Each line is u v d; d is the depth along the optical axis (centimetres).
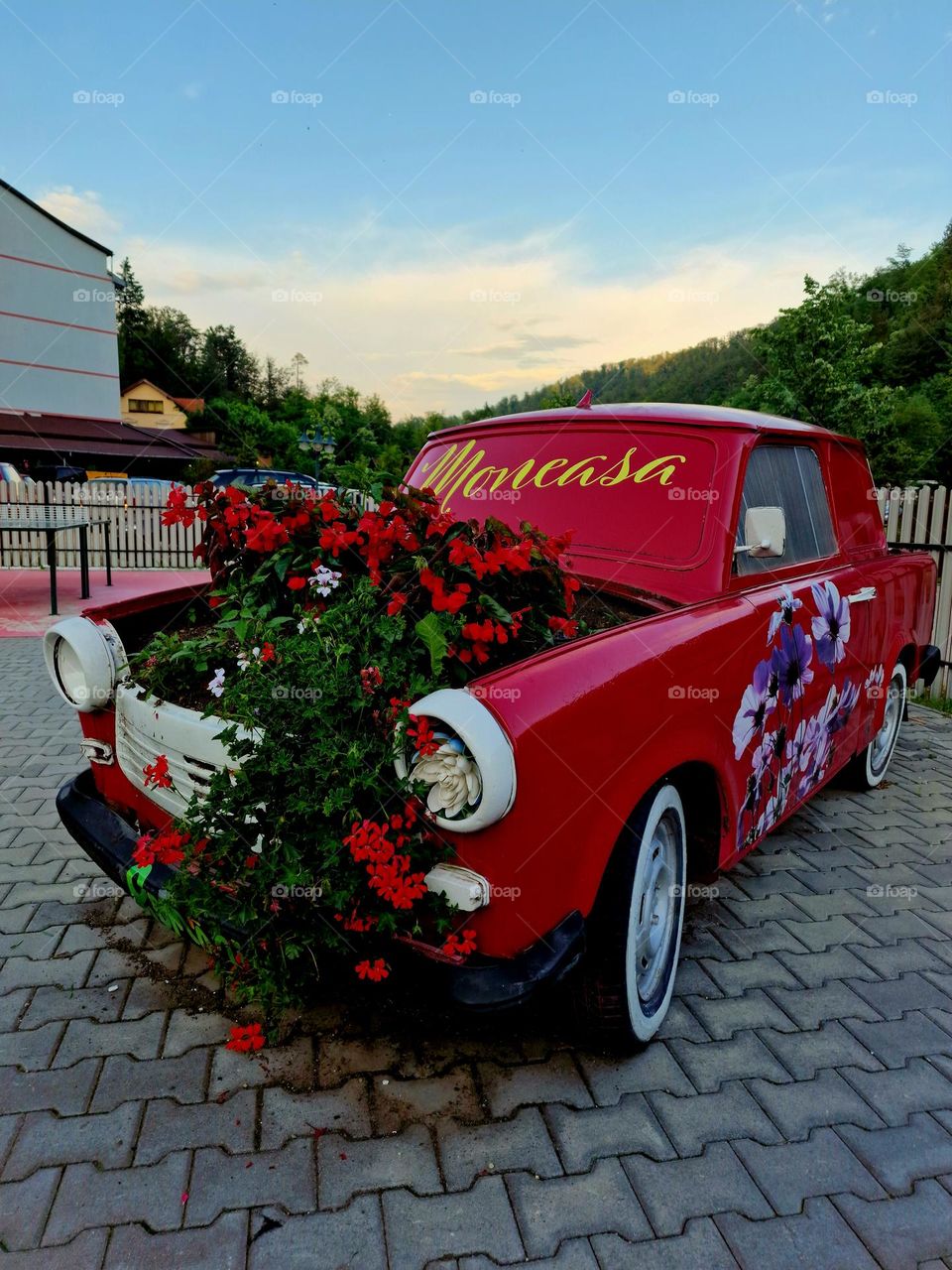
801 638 309
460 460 374
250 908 197
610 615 262
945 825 432
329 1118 213
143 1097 219
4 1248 175
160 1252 175
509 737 178
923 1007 273
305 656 206
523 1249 179
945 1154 210
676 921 258
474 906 186
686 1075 236
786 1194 196
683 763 241
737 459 296
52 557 962
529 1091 226
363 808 191
